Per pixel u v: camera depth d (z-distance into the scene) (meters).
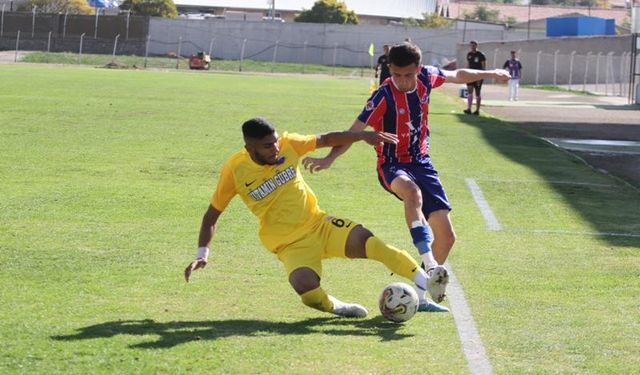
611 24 77.31
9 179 13.36
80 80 41.69
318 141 6.96
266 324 6.60
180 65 72.25
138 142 18.33
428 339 6.33
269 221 6.86
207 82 45.50
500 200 12.90
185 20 81.00
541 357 5.98
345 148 7.14
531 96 45.69
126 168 14.82
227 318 6.75
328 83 51.75
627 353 6.10
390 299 6.65
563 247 9.84
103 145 17.69
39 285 7.58
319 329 6.50
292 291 7.65
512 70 40.56
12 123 21.17
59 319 6.57
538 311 7.20
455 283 8.05
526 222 11.29
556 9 130.00
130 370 5.47
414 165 7.49
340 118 26.16
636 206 12.70
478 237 10.25
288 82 51.00
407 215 7.12
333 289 7.75
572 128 25.77
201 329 6.41
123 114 24.55
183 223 10.55
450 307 7.25
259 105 30.22
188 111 26.31
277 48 82.69
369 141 7.02
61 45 78.94
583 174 15.71
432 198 7.46
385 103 7.35
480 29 90.31
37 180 13.36
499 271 8.60
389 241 9.88
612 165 17.62
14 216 10.63
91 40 78.94
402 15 110.38
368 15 108.25
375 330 6.53
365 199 12.66
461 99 39.03
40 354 5.74
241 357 5.77
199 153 16.89
